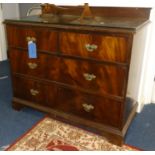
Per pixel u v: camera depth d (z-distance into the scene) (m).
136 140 1.52
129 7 1.62
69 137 1.54
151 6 1.58
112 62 1.28
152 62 1.83
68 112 1.61
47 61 1.54
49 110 1.69
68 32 1.36
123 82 1.29
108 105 1.41
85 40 1.32
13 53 1.69
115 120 1.42
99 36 1.26
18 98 1.85
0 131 1.61
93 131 1.60
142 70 1.73
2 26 3.12
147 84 1.93
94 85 1.41
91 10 1.75
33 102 1.78
